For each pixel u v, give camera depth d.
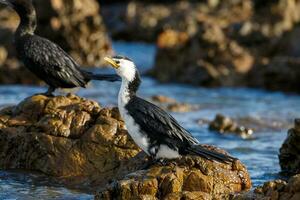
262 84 26.59
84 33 29.47
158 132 11.99
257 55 29.45
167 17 36.81
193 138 12.05
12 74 25.12
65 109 14.26
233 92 25.72
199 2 40.12
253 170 15.05
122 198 11.42
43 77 15.02
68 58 15.02
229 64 27.33
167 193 11.50
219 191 11.83
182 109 21.70
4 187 13.24
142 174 11.74
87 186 13.27
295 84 26.08
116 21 38.19
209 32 28.39
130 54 32.56
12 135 14.40
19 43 15.20
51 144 13.93
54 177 13.70
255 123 20.19
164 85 26.78
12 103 21.14
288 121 20.66
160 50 28.47
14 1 15.33
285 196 10.88
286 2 34.00
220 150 12.56
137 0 41.78
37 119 14.48
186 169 11.92
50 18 29.02
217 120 19.19
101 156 13.59
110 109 14.08
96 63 29.75
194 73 27.12
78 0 29.50
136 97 12.41
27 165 14.15
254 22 33.44
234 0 38.22
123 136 13.66
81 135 13.90
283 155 14.96
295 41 29.39
